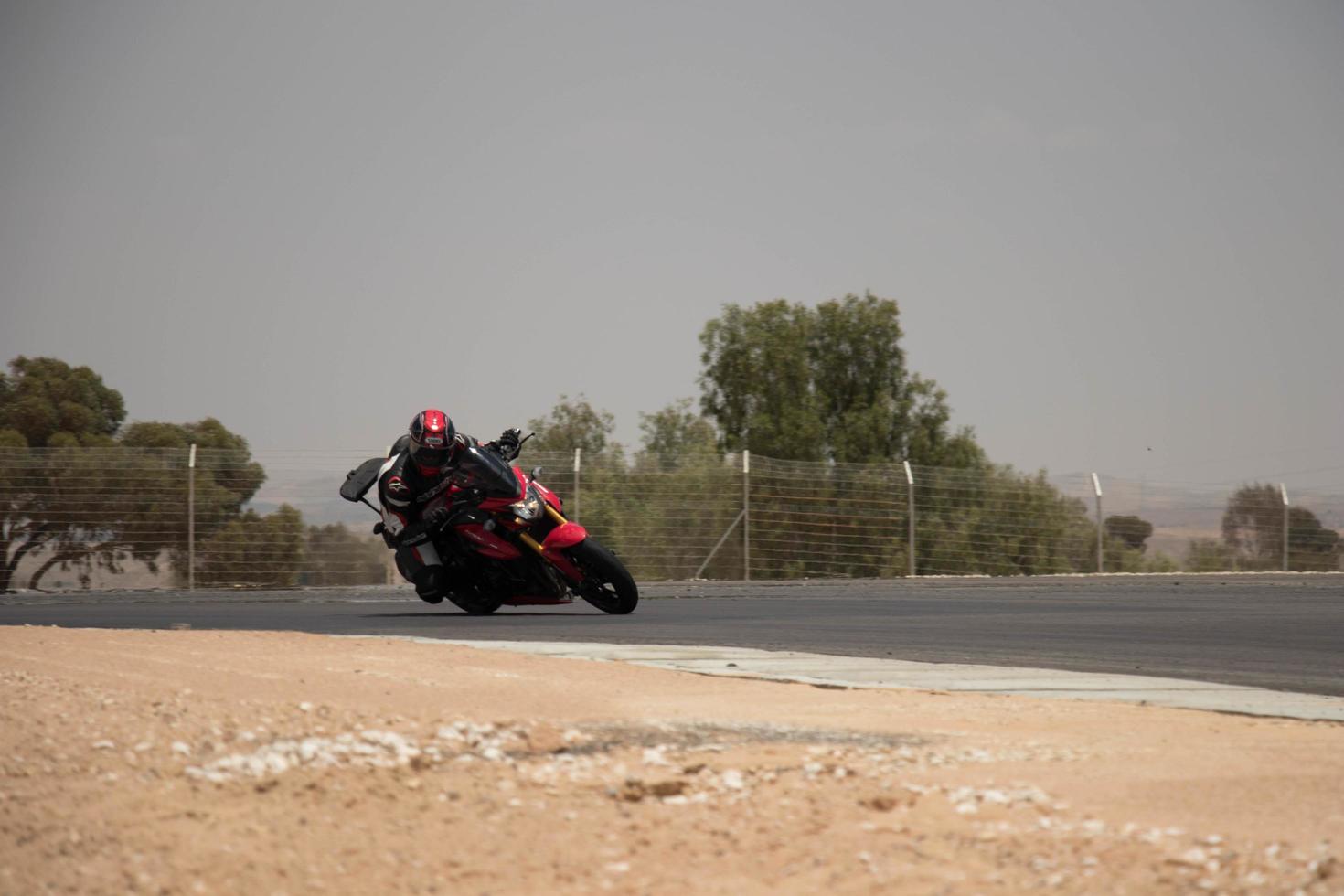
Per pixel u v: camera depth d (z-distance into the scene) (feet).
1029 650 127.44
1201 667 115.55
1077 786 62.44
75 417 362.12
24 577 256.11
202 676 89.30
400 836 55.67
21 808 55.88
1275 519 318.45
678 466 286.25
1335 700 92.17
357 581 267.80
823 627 149.59
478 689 88.58
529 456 279.08
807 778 64.23
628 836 56.08
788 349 542.16
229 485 264.93
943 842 54.24
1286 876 48.67
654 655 116.78
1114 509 307.78
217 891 49.34
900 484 296.92
